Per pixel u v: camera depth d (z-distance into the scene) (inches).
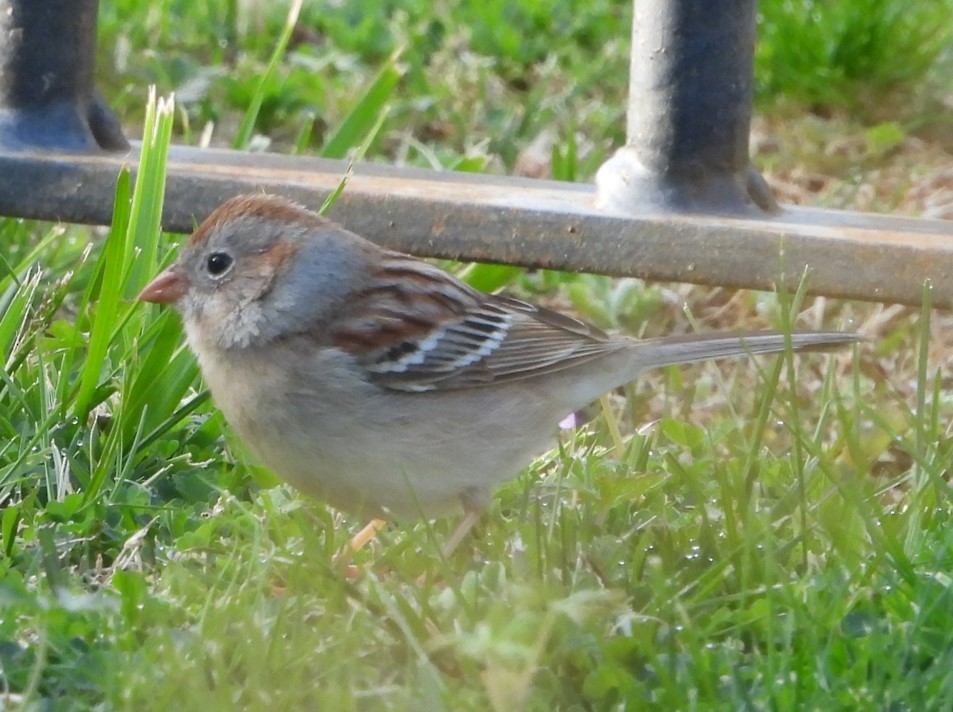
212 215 274.2
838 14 505.4
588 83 504.7
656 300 400.5
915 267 316.5
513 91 509.4
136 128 467.2
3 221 381.1
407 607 225.1
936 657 213.9
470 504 273.3
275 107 485.1
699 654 207.3
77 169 341.7
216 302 270.4
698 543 256.7
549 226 335.3
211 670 212.5
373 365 265.0
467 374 273.4
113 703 202.8
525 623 209.2
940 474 266.5
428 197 339.6
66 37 350.0
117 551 262.8
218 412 305.4
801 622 217.0
